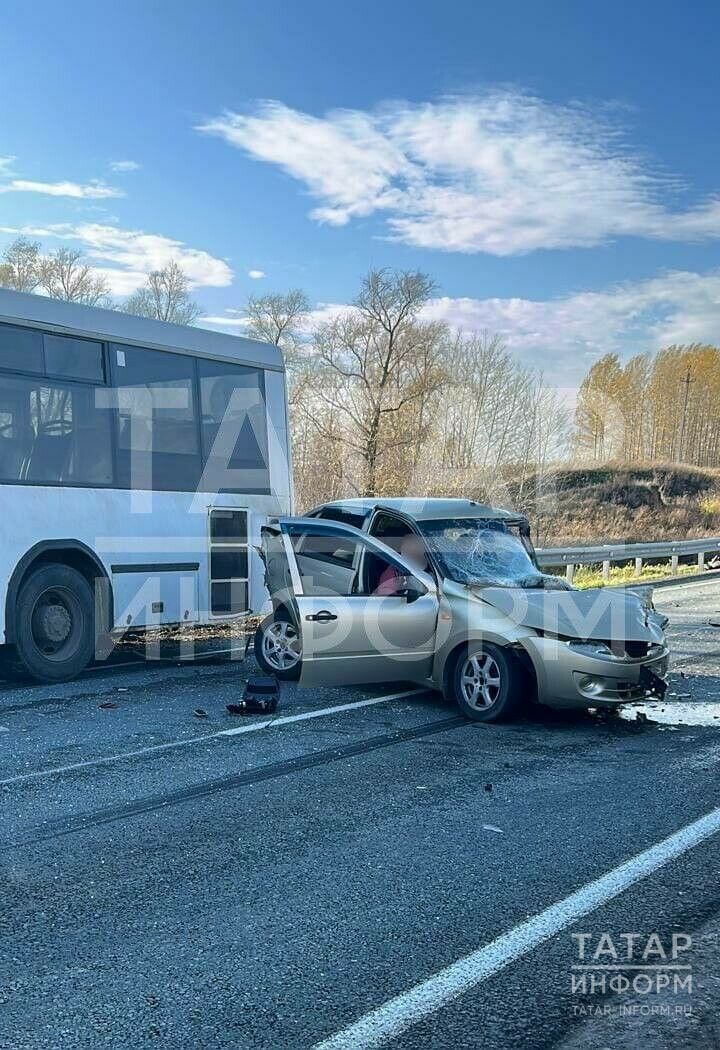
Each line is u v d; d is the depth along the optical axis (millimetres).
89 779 6832
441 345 43719
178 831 5762
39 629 10516
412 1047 3455
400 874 5090
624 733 8344
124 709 9219
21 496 10297
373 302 44094
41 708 9273
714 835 5719
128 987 3857
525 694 8633
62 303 10852
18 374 10344
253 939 4297
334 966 4043
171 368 11945
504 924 4473
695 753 7672
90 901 4723
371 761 7367
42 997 3779
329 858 5324
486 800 6406
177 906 4660
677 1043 3492
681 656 12414
